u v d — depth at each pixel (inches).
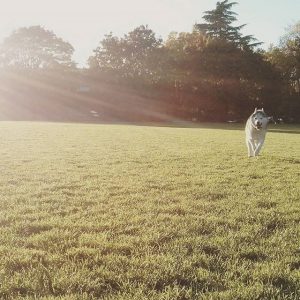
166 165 453.4
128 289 148.4
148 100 2213.3
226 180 366.3
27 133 884.6
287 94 2406.5
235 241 199.8
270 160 529.7
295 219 244.5
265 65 2406.5
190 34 2600.9
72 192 301.0
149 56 2516.0
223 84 2305.6
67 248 186.7
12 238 195.9
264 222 234.7
